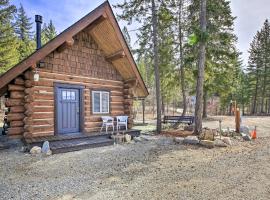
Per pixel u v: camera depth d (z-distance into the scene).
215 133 10.43
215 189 4.42
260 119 22.59
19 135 8.14
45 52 7.97
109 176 5.26
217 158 6.92
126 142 9.76
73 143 8.40
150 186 4.60
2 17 20.86
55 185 4.68
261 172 5.50
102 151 8.00
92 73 10.54
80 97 10.02
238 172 5.52
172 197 4.05
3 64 21.83
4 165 6.09
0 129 13.03
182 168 5.88
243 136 10.26
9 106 7.93
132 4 12.77
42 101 8.71
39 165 6.14
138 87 12.28
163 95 24.88
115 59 10.89
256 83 34.78
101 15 9.23
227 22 16.77
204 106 24.03
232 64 20.30
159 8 13.04
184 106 15.98
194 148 8.45
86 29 10.02
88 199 3.99
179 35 16.39
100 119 10.84
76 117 9.93
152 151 7.97
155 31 12.79
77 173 5.49
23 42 29.62
